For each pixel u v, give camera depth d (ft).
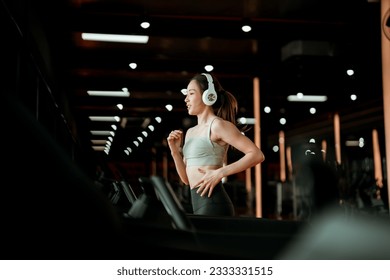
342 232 3.53
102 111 74.64
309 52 39.58
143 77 54.90
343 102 66.90
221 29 35.19
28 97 18.76
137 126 95.04
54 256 2.58
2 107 2.55
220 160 7.75
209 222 4.06
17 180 2.49
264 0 31.65
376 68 42.80
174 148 8.30
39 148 2.58
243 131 8.32
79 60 43.83
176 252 3.01
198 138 7.69
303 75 46.32
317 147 3.93
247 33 35.19
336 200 3.71
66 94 49.98
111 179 7.46
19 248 2.52
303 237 3.46
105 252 2.72
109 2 32.32
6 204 2.48
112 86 54.90
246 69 45.70
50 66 31.45
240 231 3.98
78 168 2.77
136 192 7.16
